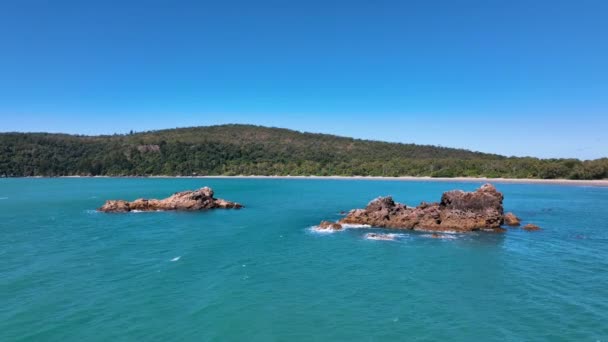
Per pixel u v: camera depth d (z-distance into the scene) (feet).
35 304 86.48
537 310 82.89
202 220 205.57
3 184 548.31
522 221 194.39
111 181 633.20
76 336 72.54
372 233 164.25
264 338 71.82
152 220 205.57
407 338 71.51
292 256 126.52
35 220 204.85
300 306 85.40
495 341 70.23
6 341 70.69
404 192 388.16
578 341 70.03
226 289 95.45
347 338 71.72
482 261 119.85
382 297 90.27
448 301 87.92
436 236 155.94
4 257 124.67
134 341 70.74
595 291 93.81
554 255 127.34
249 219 208.95
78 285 98.22
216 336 72.54
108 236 159.94
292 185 512.63
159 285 98.27
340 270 110.93
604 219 200.85
